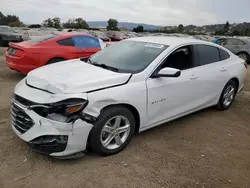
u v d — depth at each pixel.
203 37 31.20
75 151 3.05
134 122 3.56
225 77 5.02
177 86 4.00
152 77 3.68
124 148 3.59
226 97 5.38
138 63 3.83
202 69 4.50
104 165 3.20
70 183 2.85
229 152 3.76
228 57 5.29
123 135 3.50
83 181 2.89
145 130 4.01
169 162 3.37
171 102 4.00
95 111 3.05
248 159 3.62
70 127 2.90
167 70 3.56
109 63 4.01
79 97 2.94
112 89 3.22
